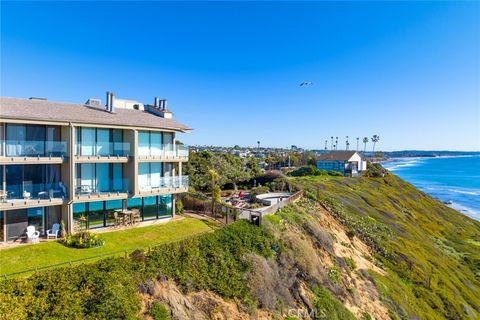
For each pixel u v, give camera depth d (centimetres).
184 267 2184
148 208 3052
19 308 1555
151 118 3212
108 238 2469
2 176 2309
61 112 2597
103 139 2759
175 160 3150
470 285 4578
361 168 11369
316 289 2714
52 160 2436
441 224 7531
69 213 2500
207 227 2903
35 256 2055
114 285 1784
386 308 3025
